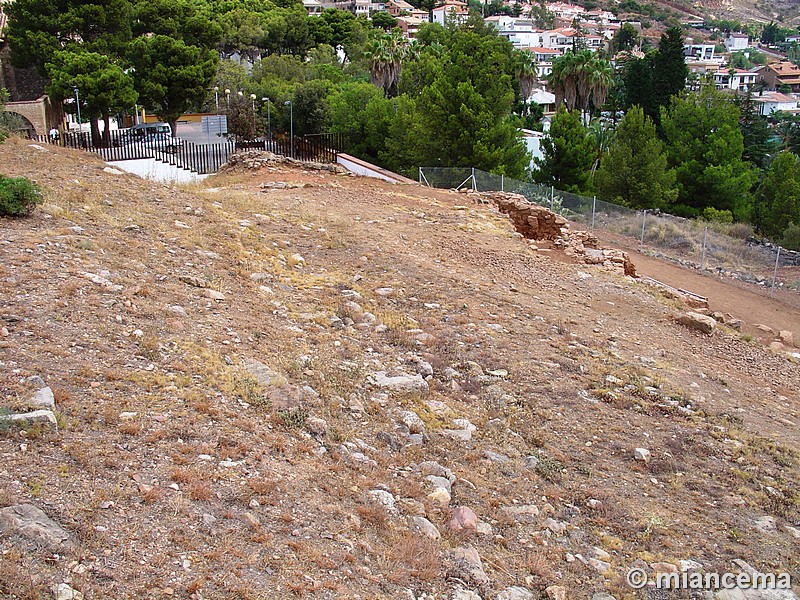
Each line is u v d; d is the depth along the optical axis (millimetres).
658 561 6441
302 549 5188
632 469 8016
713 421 9617
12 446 5340
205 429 6363
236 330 8859
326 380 8258
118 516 4945
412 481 6785
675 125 43375
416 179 34781
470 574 5602
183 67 44406
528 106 82188
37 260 8992
